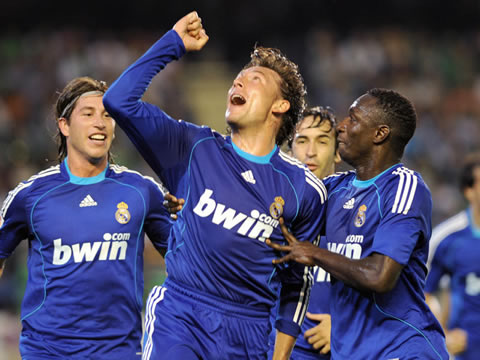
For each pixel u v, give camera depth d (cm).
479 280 2108
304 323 1530
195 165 1256
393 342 1265
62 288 1395
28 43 6275
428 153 6116
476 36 7300
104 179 1465
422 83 6731
